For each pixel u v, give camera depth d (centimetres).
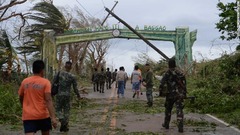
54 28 3856
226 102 1467
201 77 2208
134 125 1199
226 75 1842
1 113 1313
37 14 3794
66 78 1075
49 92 692
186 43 3678
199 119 1291
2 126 1191
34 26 3734
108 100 2177
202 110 1473
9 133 1062
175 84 1074
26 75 2323
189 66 2897
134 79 2308
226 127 1129
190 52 3678
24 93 700
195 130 1073
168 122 1116
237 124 1173
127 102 2020
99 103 1984
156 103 1928
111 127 1157
